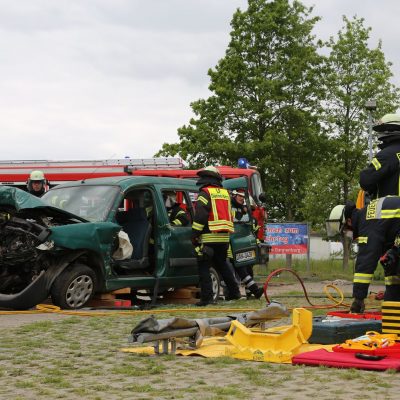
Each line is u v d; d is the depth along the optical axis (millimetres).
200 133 28578
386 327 6523
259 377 5430
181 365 5984
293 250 23094
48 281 10453
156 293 11594
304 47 28203
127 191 11609
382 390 4906
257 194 21391
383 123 7941
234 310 10516
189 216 12531
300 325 6344
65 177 22641
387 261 7027
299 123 27844
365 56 28188
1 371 5812
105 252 10961
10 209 10656
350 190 29438
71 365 6047
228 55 28562
